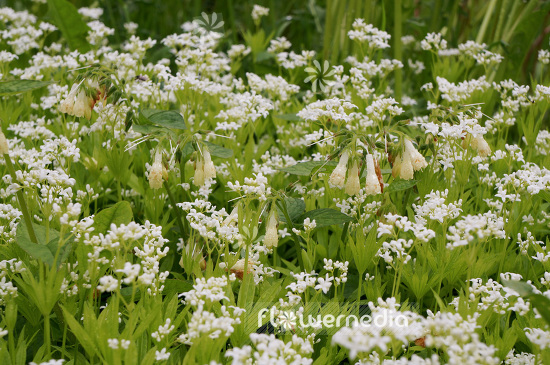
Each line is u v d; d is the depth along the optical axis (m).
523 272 2.87
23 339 2.32
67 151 2.79
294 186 3.10
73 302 2.29
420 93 5.21
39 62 4.23
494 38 5.12
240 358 1.78
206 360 1.97
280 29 5.91
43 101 4.18
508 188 2.93
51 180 2.47
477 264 2.55
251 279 2.43
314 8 6.08
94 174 3.27
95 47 4.66
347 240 2.99
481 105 4.07
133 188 3.30
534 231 3.12
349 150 2.55
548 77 4.75
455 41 5.45
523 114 3.93
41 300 2.03
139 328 2.02
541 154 3.76
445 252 2.58
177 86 3.43
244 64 5.66
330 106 3.10
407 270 2.59
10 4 6.40
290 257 3.37
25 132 3.42
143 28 6.55
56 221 2.62
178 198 3.44
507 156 3.46
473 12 5.71
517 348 2.46
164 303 2.38
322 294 2.72
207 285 2.14
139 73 4.07
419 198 3.22
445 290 2.69
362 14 5.44
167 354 1.98
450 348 1.82
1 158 2.98
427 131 2.67
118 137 3.30
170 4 6.94
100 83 2.87
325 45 5.03
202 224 2.61
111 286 1.94
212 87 3.88
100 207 3.47
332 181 2.53
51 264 2.16
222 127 3.37
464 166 3.05
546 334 1.98
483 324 2.17
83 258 2.34
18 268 2.31
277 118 4.05
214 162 3.63
